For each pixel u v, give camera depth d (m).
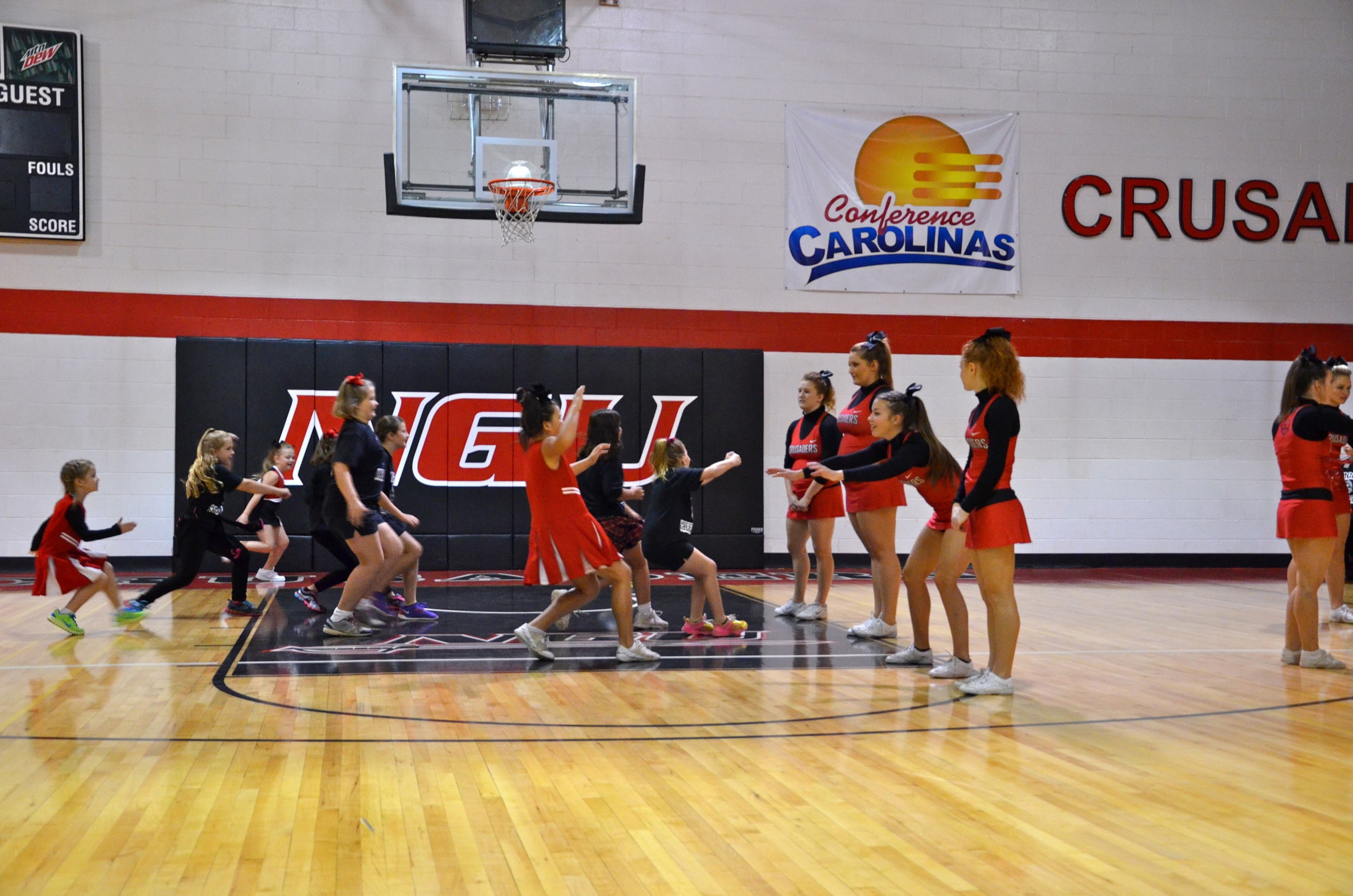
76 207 10.56
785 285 11.80
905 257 11.97
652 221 11.61
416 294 11.21
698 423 11.43
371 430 6.75
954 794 3.49
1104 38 12.26
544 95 10.77
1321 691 5.21
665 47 11.62
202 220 10.87
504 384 11.12
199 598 8.62
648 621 7.24
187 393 10.59
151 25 10.78
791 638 6.79
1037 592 9.78
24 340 10.56
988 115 12.08
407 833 3.09
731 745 4.11
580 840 3.04
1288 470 5.83
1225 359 12.41
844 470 5.76
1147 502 12.30
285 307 11.00
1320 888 2.71
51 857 2.87
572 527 5.71
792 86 11.82
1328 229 12.55
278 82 10.99
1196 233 12.37
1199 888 2.71
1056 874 2.80
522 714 4.63
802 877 2.77
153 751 3.98
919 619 5.80
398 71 10.48
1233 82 12.44
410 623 7.39
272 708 4.73
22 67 10.45
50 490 10.61
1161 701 4.95
